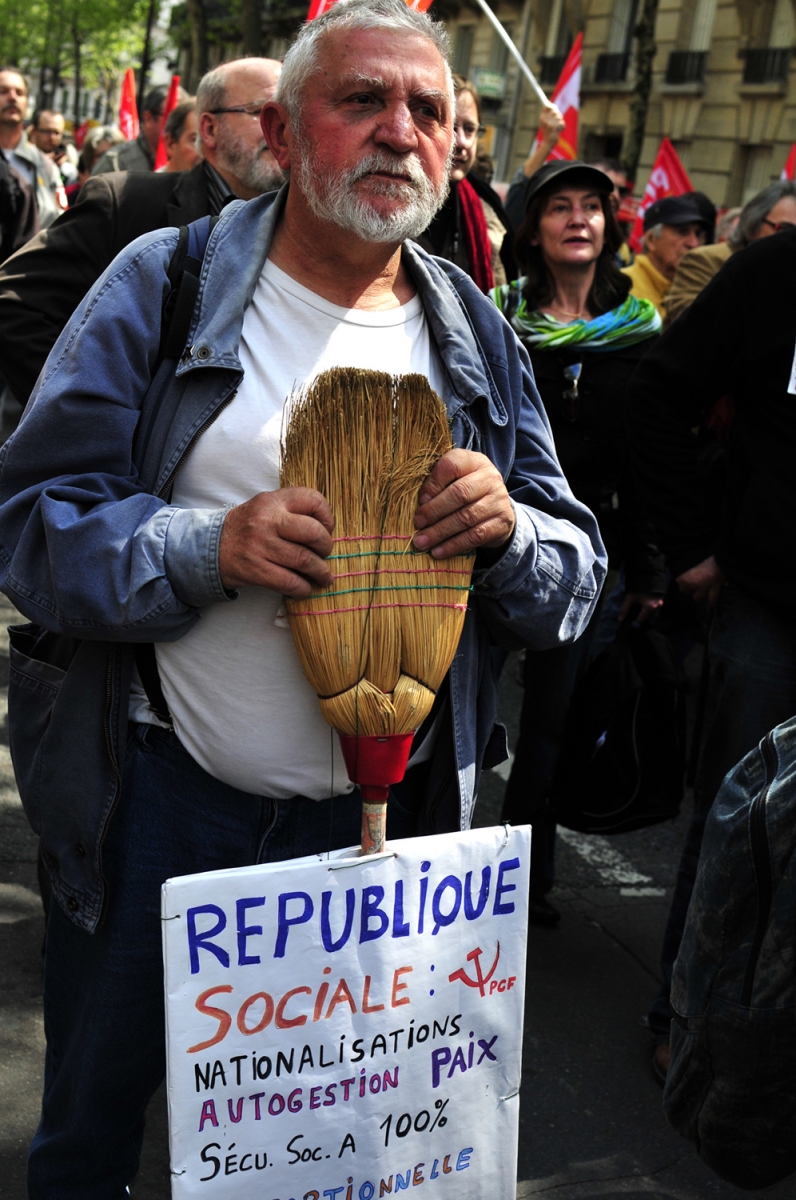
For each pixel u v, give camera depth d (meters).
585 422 3.49
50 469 1.70
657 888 4.00
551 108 6.08
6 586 1.70
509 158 25.83
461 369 1.82
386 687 1.62
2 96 7.23
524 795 3.52
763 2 20.25
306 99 1.64
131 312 1.70
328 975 1.58
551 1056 3.00
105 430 1.68
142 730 1.82
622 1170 2.64
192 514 1.61
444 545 1.64
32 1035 2.78
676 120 21.95
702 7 21.53
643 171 22.73
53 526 1.62
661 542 3.03
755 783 1.83
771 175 20.36
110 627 1.63
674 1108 1.98
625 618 3.56
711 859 1.85
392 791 1.91
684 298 5.30
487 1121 1.74
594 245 3.54
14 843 3.62
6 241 6.27
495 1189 1.77
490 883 1.69
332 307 1.74
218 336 1.70
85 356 1.68
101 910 1.79
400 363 1.79
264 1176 1.58
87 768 1.78
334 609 1.60
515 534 1.74
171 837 1.82
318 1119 1.60
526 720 3.51
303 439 1.61
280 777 1.78
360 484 1.61
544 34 25.30
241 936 1.52
